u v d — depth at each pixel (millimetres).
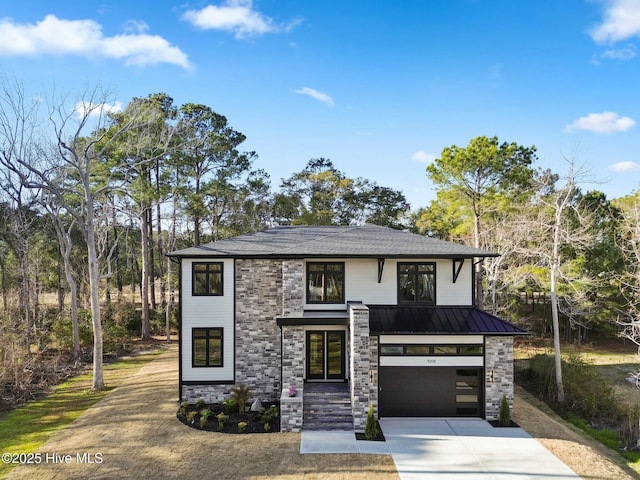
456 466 14031
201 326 20391
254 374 20438
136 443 15773
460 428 17250
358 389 16750
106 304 39188
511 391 18344
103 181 31500
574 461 14508
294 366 17953
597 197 38312
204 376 20344
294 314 19406
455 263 20531
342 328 20562
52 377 26078
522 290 36781
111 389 23375
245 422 17609
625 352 36375
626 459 16266
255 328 20453
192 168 41625
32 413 20047
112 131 28750
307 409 17703
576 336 40281
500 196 30766
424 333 18203
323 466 13945
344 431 16766
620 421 20234
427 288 20609
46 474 13672
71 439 16438
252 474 13445
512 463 14289
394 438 16188
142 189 33000
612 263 34719
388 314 19719
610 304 34969
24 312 34656
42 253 37875
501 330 18281
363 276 20656
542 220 26516
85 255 40219
